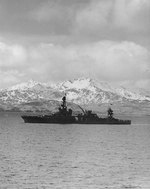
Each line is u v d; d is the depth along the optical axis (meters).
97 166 83.06
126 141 155.25
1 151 110.12
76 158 96.12
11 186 62.59
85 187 62.47
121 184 64.75
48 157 97.56
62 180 67.50
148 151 114.88
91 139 163.62
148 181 67.50
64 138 167.50
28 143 140.00
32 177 69.75
